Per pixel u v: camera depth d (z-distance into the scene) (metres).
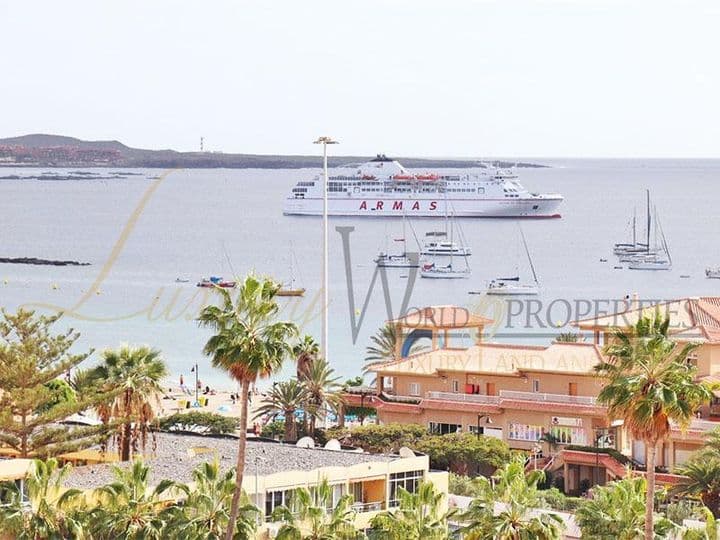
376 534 88.44
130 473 88.56
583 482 138.25
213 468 88.06
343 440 147.38
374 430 146.75
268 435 150.38
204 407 184.38
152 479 94.50
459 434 143.12
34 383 109.19
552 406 146.88
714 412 142.25
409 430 147.50
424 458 105.62
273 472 98.06
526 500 85.56
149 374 112.62
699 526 103.88
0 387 108.88
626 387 81.38
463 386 156.00
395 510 91.44
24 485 88.56
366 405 162.75
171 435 117.12
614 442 143.38
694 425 134.50
